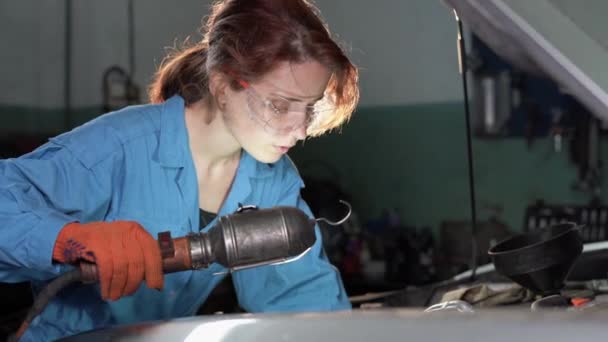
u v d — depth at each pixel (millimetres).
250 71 1135
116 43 5352
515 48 1433
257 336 775
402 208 4961
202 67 1354
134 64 5359
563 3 1074
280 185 1520
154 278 984
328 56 1136
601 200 4316
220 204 1475
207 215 1467
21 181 1211
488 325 690
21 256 1048
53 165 1257
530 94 4363
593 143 4273
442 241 4617
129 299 1462
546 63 1274
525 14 1096
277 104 1161
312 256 1463
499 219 4613
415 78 4871
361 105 5051
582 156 4301
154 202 1381
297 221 1040
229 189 1467
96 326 1456
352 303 1696
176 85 1416
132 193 1366
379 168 5016
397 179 4961
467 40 4508
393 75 4945
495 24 1333
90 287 1417
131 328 913
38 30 5211
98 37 5348
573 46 1066
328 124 1290
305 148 5203
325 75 1152
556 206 4379
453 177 4770
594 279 1628
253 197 1491
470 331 691
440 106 4789
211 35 1207
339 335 733
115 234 980
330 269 1476
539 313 707
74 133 1322
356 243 4566
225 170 1443
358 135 5074
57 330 1417
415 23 4852
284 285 1457
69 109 5320
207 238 1021
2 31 5039
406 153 4926
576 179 4387
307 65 1132
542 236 1435
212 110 1333
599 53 1051
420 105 4863
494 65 4434
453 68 4727
